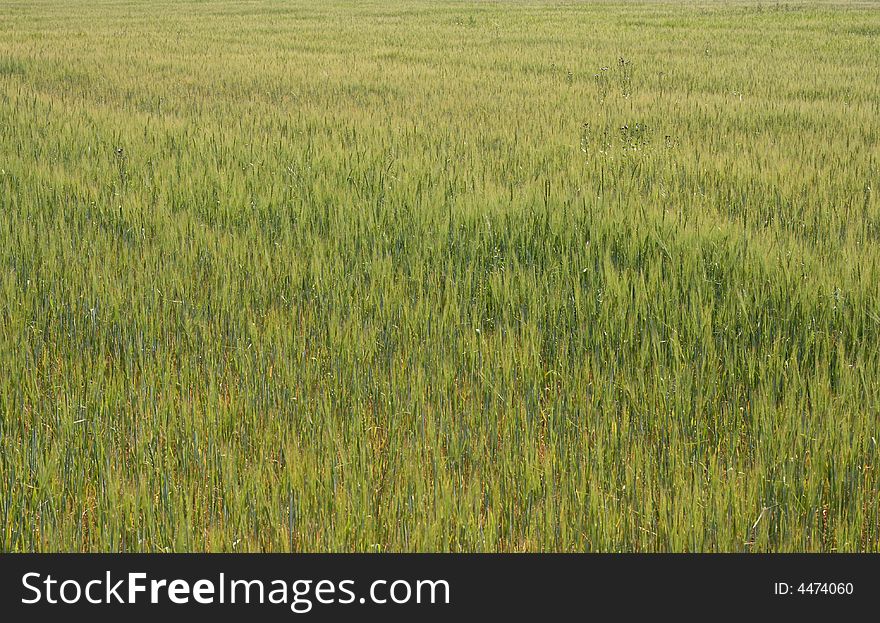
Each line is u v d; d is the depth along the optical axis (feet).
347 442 16.79
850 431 16.97
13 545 14.57
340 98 59.21
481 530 14.49
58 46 93.76
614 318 21.11
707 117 51.78
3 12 167.53
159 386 19.10
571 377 18.90
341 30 117.80
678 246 25.08
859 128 48.73
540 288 22.74
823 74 72.90
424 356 19.65
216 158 38.37
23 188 32.58
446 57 84.38
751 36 106.73
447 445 16.66
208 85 65.72
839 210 31.35
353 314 21.48
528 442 16.17
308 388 18.38
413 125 47.85
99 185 34.04
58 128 45.60
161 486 15.29
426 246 25.88
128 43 98.02
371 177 34.37
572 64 78.69
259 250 26.18
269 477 15.74
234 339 21.04
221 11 171.12
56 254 25.80
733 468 16.02
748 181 35.27
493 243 26.48
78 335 21.11
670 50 91.30
